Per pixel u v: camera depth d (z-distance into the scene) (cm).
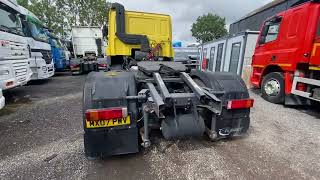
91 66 1157
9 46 422
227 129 242
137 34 452
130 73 233
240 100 233
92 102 191
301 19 390
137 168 203
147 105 201
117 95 196
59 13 2575
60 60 1119
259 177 188
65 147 247
